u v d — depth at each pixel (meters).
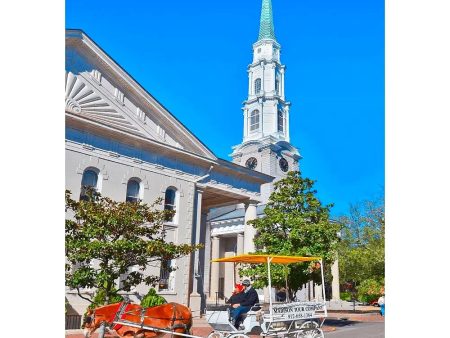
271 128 72.06
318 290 40.16
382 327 18.73
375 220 35.84
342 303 39.31
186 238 25.98
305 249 18.38
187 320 10.16
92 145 22.41
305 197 20.11
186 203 26.55
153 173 25.06
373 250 32.16
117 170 23.27
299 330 10.82
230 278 43.50
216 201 33.03
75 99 22.27
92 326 9.80
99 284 15.10
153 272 23.61
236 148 72.50
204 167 28.12
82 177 21.73
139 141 24.20
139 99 25.41
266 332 10.12
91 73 23.33
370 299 37.22
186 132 27.02
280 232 19.88
